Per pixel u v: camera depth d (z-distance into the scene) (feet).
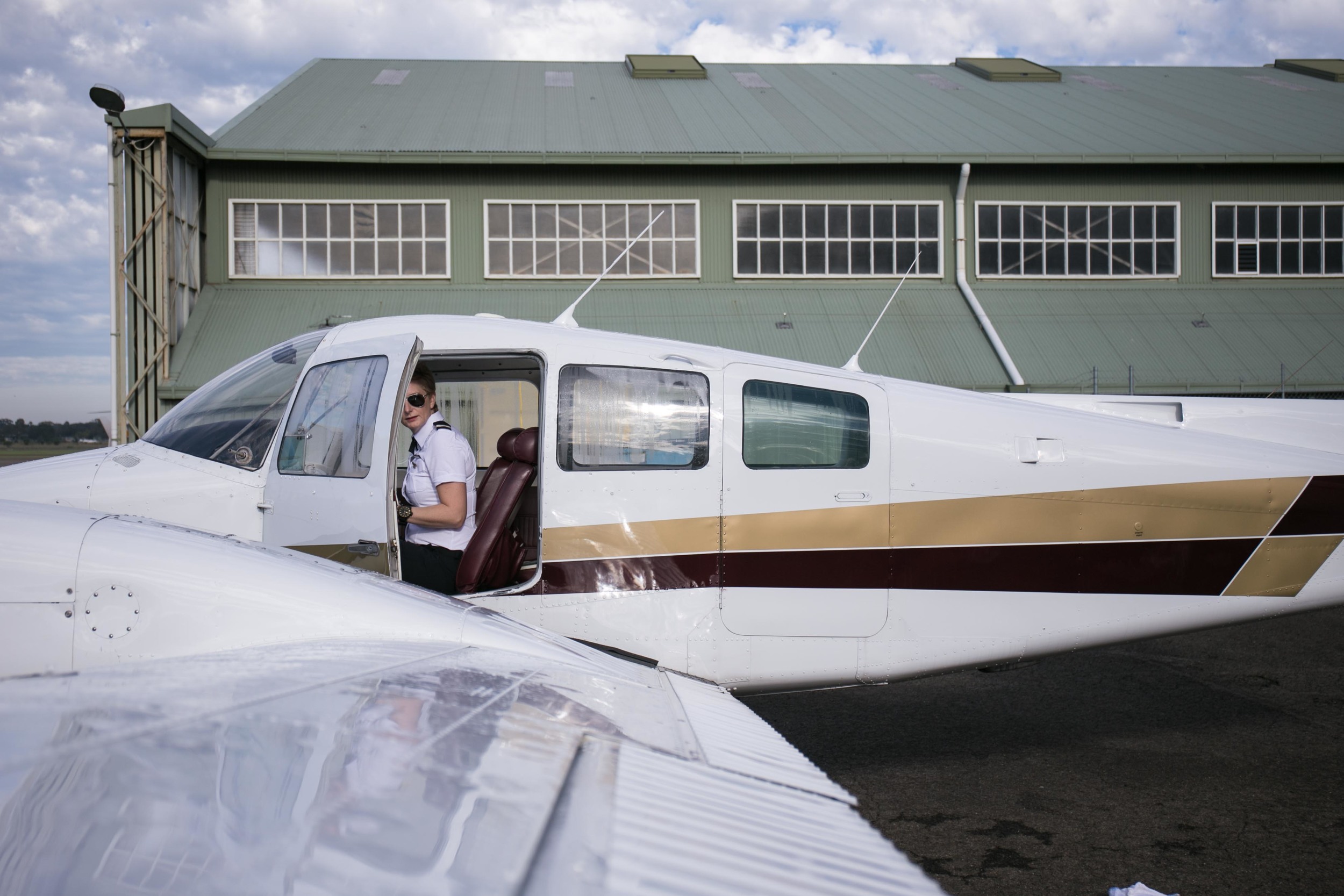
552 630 10.19
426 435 10.87
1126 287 45.37
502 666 5.32
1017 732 14.29
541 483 10.22
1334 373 39.73
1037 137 47.78
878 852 3.33
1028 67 65.87
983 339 41.32
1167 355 40.73
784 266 44.27
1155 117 52.80
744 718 6.08
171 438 11.12
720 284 43.86
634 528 10.25
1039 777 12.24
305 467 10.18
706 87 57.98
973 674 18.07
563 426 10.32
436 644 5.81
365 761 2.91
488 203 43.09
